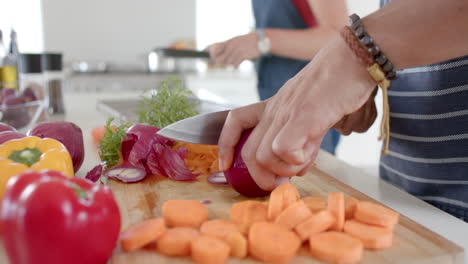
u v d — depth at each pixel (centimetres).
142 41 405
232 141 73
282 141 60
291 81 65
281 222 56
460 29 55
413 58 58
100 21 391
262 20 177
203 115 81
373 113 90
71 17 384
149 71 377
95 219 44
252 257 53
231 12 415
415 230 61
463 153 86
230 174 74
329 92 60
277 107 65
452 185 89
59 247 41
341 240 54
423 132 92
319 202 65
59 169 64
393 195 86
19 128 128
